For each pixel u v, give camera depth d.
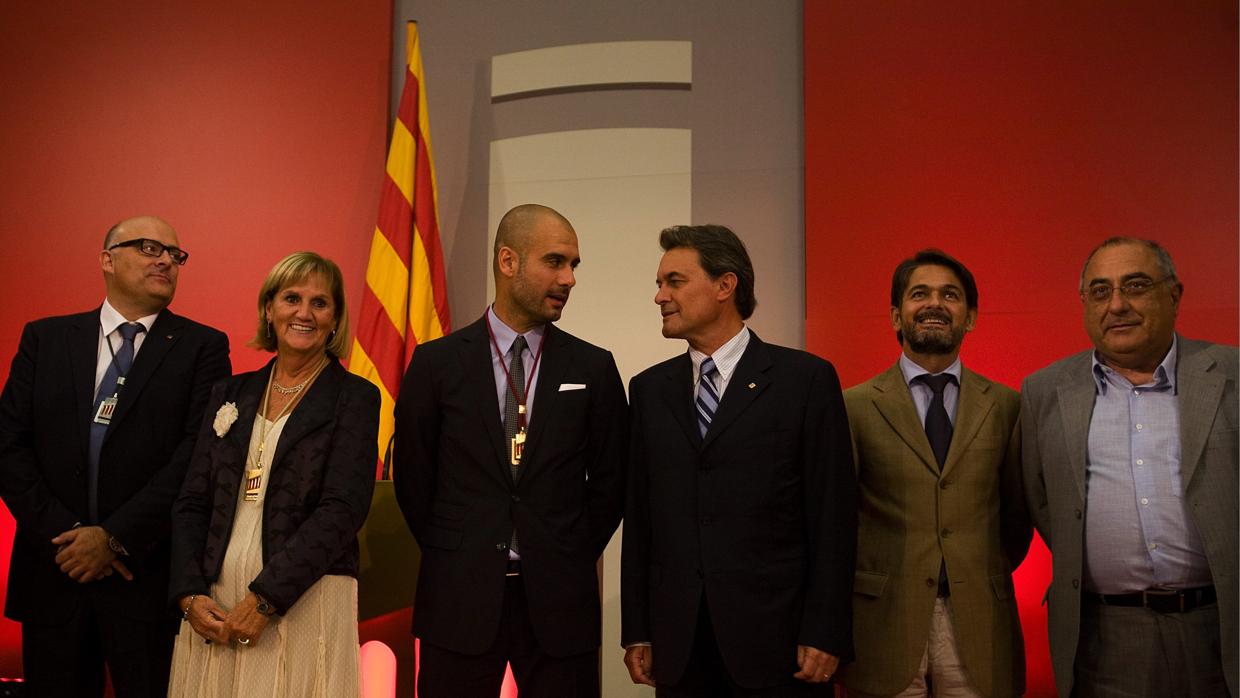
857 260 3.74
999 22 3.77
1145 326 2.23
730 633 2.12
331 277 2.42
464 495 2.27
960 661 2.37
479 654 2.16
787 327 3.82
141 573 2.47
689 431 2.28
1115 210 3.58
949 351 2.55
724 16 4.04
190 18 4.38
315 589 2.19
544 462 2.27
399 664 3.44
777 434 2.22
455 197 4.13
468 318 4.06
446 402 2.33
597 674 2.28
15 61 4.45
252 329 4.12
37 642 2.47
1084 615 2.31
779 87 3.96
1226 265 3.46
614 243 3.99
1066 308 3.56
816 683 2.17
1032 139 3.68
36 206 4.32
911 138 3.77
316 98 4.24
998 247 3.65
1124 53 3.65
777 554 2.18
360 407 2.34
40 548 2.48
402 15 4.29
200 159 4.27
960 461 2.46
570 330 3.97
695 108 4.02
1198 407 2.22
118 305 2.73
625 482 2.43
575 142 4.08
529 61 4.16
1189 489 2.18
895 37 3.84
